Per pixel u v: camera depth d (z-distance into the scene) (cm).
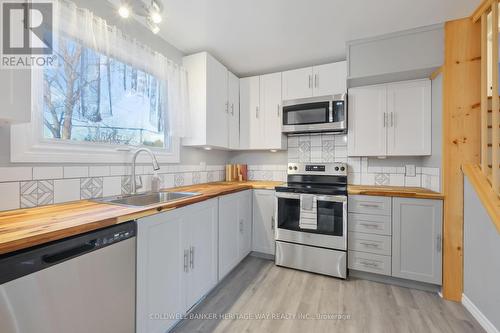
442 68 191
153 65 205
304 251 232
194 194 184
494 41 148
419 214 195
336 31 209
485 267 152
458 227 181
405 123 225
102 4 169
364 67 218
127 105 185
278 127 284
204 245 179
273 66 286
